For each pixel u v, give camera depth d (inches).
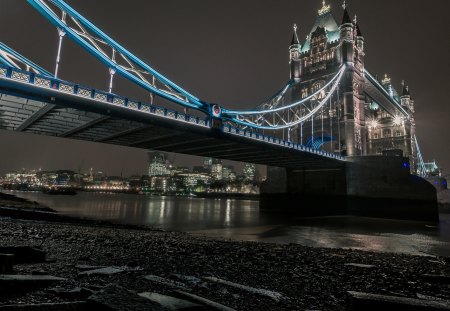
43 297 209.9
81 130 1430.9
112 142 1721.2
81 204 3732.8
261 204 3088.1
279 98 3358.8
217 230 1454.2
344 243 1093.1
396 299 207.6
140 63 1355.8
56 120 1286.9
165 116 1368.1
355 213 2460.6
